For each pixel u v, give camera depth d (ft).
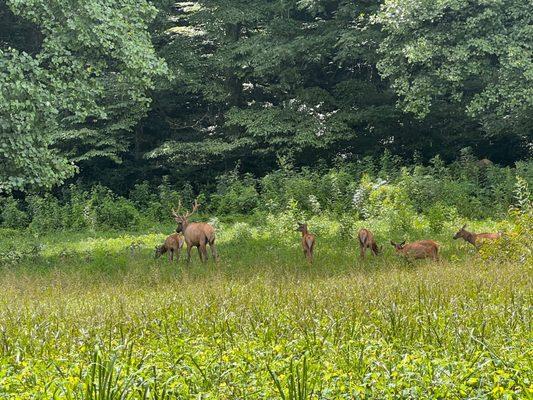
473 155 116.26
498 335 24.29
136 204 116.78
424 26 100.73
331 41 118.62
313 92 120.37
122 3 74.28
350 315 28.48
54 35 69.97
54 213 105.40
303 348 22.88
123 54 72.64
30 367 20.59
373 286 37.24
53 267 63.93
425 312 28.63
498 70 96.58
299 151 119.34
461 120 118.93
